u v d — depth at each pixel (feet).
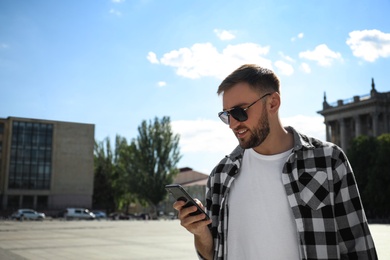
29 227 101.60
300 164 6.32
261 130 6.55
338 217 6.07
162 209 302.25
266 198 6.51
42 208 245.65
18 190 241.55
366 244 5.92
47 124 255.09
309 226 5.97
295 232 6.20
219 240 6.94
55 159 258.16
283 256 6.16
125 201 271.28
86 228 98.07
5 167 241.96
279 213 6.35
